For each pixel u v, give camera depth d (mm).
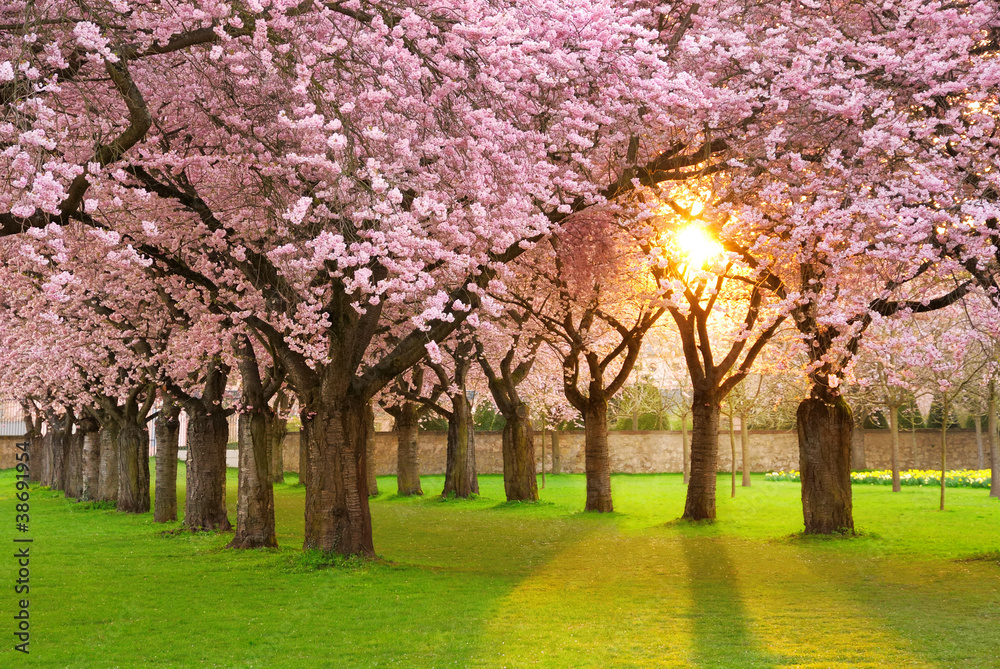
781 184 13711
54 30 10688
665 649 10438
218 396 24781
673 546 21344
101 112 12414
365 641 10961
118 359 26250
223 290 17062
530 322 31688
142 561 18625
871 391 37312
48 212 8719
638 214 16156
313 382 17922
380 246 11406
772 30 13438
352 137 11398
